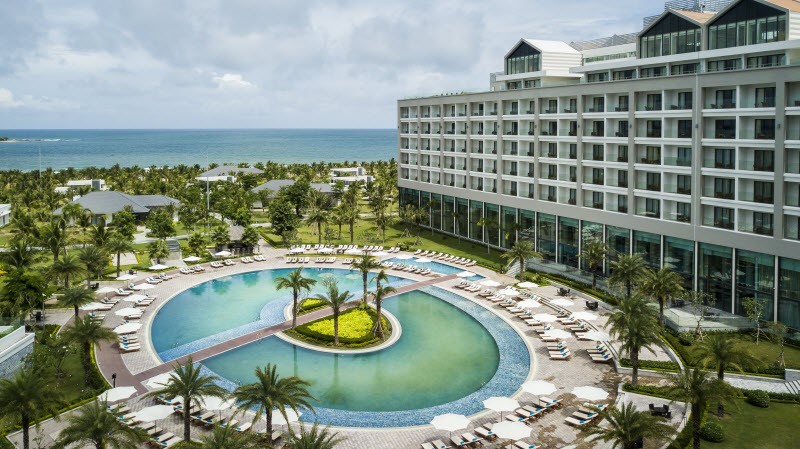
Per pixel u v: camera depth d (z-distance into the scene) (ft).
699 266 228.43
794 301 197.26
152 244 327.26
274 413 136.98
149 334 210.18
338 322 221.25
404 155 437.99
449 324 223.51
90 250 255.29
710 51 230.48
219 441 110.22
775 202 198.90
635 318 164.55
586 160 277.44
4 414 122.21
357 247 354.74
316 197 479.00
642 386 161.48
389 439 140.26
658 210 245.86
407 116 428.15
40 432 139.74
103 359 186.19
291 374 179.11
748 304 190.60
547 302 242.58
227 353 195.93
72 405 153.38
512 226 312.71
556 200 297.12
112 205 436.35
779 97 195.11
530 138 309.63
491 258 325.01
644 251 253.03
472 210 364.99
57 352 167.32
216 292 270.26
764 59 215.51
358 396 164.25
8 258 238.27
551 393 153.48
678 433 136.67
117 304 245.86
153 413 135.54
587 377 172.65
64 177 641.40
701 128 221.46
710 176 222.07
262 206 529.45
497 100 330.95
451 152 376.68
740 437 136.87
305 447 110.63
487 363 186.80
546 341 202.69
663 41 255.91
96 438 116.67
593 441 132.16
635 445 130.21
